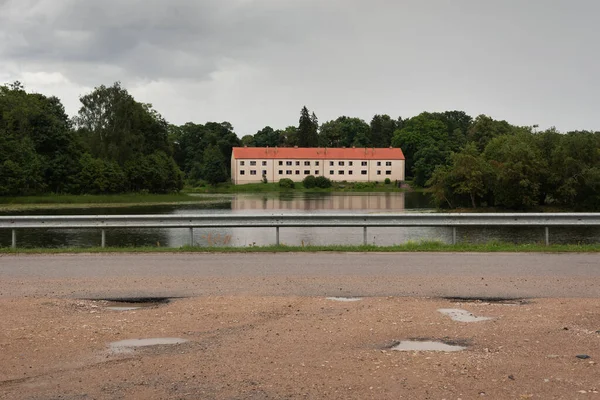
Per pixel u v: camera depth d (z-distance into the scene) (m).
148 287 10.34
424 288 10.12
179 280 11.05
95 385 5.46
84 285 10.56
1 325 7.64
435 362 6.02
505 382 5.43
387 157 147.00
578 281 10.80
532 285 10.38
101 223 18.02
